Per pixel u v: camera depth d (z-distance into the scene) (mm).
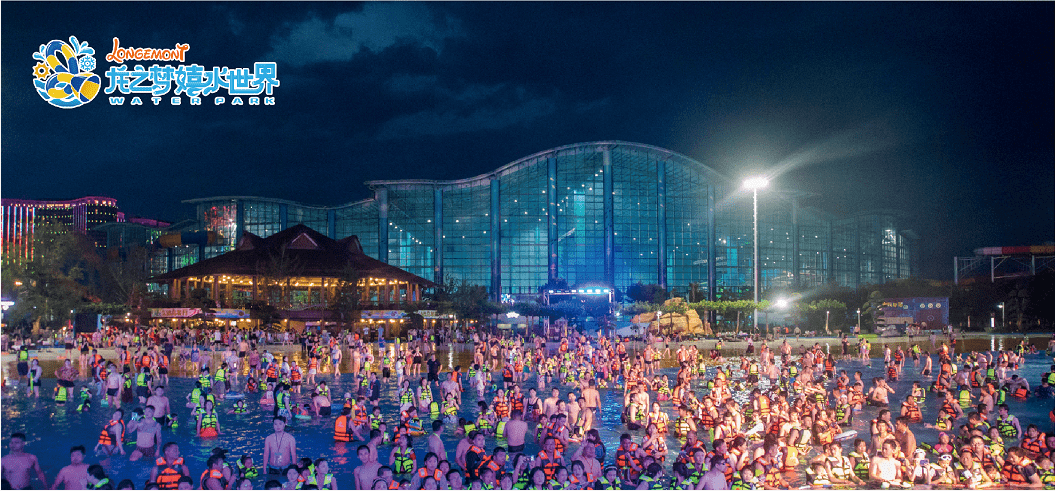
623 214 114500
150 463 17000
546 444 14234
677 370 41062
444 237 113938
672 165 116250
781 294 95500
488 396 29594
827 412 19484
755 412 21516
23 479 13594
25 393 29172
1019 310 87250
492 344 44719
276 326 68875
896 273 144500
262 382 31156
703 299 102125
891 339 68938
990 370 30953
